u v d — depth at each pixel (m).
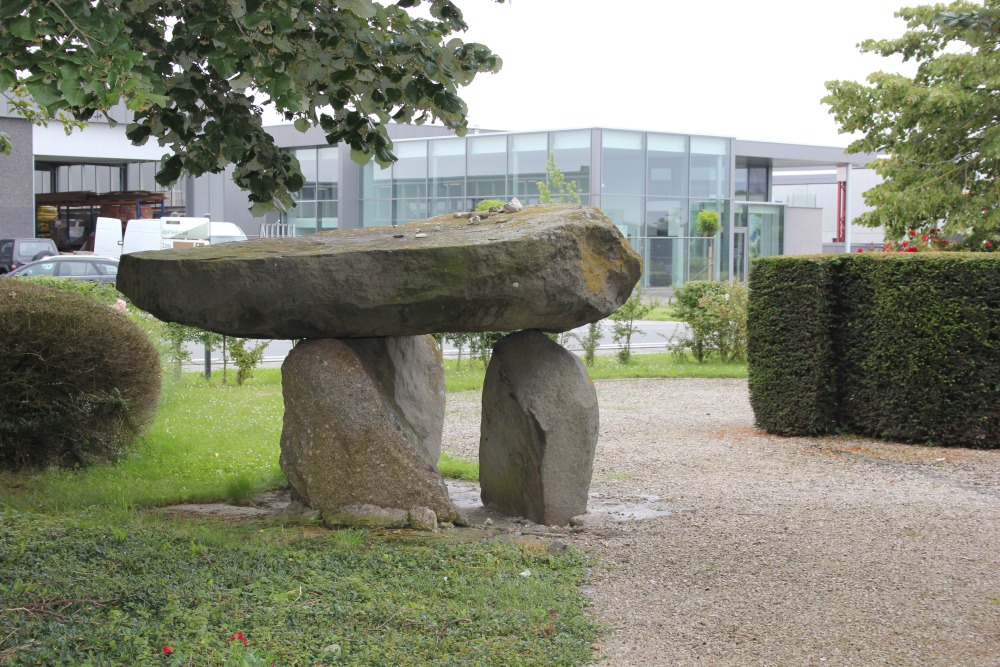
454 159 32.03
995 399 9.52
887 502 7.52
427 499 6.29
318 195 35.75
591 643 4.55
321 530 6.07
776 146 37.84
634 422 11.66
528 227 6.23
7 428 7.90
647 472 8.81
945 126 15.05
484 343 16.52
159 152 32.88
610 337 23.05
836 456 9.41
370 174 34.25
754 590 5.34
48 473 8.01
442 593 5.00
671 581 5.48
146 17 6.13
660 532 6.55
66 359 8.16
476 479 8.58
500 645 4.36
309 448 6.29
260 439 10.01
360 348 6.79
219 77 6.50
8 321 7.91
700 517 7.03
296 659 4.08
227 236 30.05
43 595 4.56
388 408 6.36
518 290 5.91
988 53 14.80
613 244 6.32
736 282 18.31
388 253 5.85
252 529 6.14
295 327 6.14
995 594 5.32
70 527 5.88
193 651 4.05
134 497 7.26
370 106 6.41
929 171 15.29
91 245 35.38
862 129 15.83
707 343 18.36
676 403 13.30
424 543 5.84
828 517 7.03
